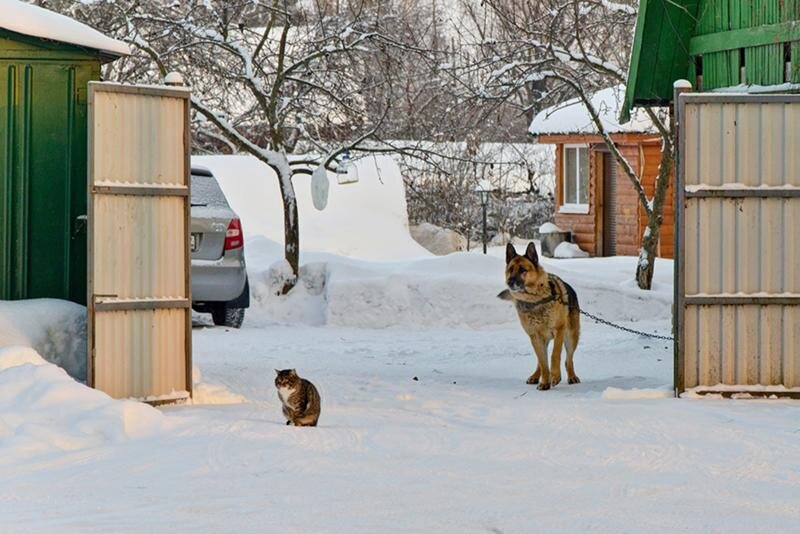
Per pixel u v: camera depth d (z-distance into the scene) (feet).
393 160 143.84
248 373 52.47
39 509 27.89
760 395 44.62
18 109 45.80
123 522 26.71
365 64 85.35
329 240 127.54
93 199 41.37
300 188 135.13
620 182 127.75
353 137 90.53
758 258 44.75
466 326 75.92
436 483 30.78
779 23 55.98
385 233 131.34
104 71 93.45
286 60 90.89
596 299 78.38
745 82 59.31
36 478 30.94
